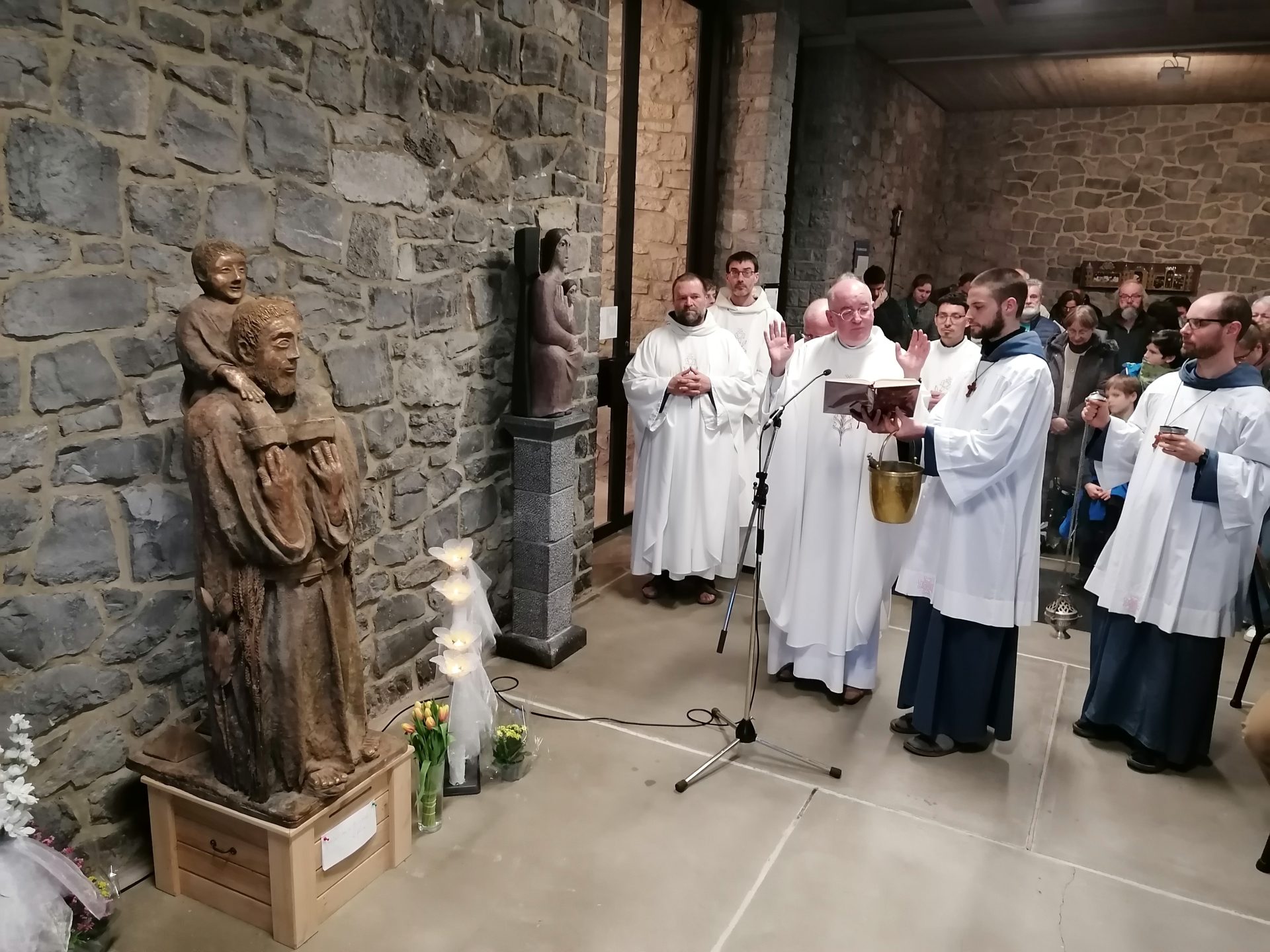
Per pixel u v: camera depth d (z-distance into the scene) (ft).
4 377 5.58
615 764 8.59
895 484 7.82
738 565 8.52
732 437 12.22
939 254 29.04
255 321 5.60
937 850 7.52
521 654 10.66
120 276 6.14
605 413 16.65
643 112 16.21
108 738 6.48
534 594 10.59
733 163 17.31
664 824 7.70
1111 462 9.21
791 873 7.14
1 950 5.13
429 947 6.23
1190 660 8.49
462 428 9.75
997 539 8.35
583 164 11.10
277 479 5.61
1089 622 12.53
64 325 5.85
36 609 5.95
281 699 5.99
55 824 6.23
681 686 10.24
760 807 8.02
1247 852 7.68
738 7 16.44
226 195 6.81
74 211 5.80
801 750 9.00
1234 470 7.93
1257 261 25.00
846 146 20.07
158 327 6.42
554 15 10.14
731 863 7.23
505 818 7.71
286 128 7.20
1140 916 6.84
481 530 10.31
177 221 6.46
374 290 8.31
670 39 16.14
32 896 5.35
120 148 6.04
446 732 7.53
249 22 6.79
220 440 5.51
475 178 9.37
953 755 9.05
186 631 6.90
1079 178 26.78
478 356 9.84
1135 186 26.14
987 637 8.65
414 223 8.67
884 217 23.84
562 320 9.95
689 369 11.76
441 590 8.08
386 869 7.00
